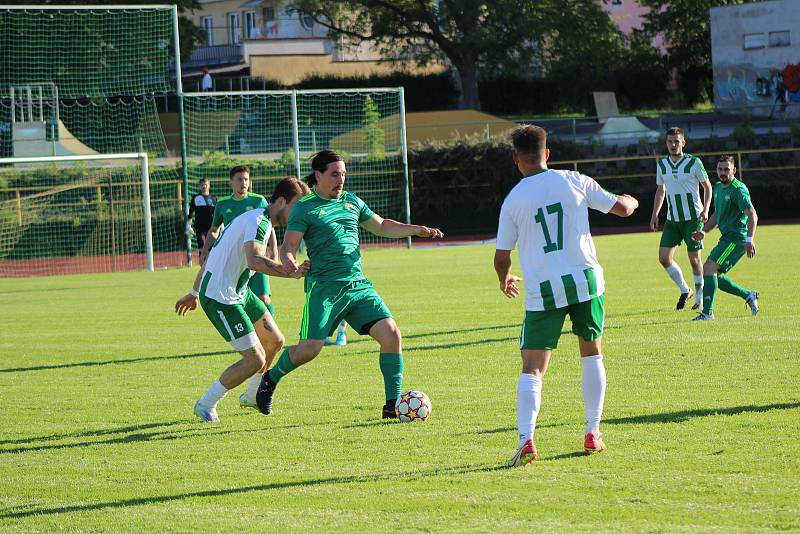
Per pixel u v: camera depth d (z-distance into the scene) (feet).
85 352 97.25
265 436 59.26
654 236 237.04
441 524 41.29
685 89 497.87
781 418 56.65
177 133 362.12
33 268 234.58
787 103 391.65
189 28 409.90
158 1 374.02
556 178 49.80
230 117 371.56
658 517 40.81
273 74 479.41
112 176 266.36
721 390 65.26
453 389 70.79
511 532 39.86
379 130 304.71
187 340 103.19
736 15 412.57
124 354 95.14
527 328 50.11
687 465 48.14
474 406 64.69
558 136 336.90
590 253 50.01
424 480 47.85
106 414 67.97
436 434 57.36
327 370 81.56
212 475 51.03
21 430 63.82
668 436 53.88
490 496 44.78
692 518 40.50
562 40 435.12
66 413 68.69
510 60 435.94
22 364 91.25
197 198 184.34
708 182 104.78
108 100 334.85
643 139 294.66
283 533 41.16
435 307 120.16
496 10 419.54
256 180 269.23
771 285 124.57
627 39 501.15
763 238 205.36
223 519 43.47
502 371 77.36
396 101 362.12
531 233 49.70
